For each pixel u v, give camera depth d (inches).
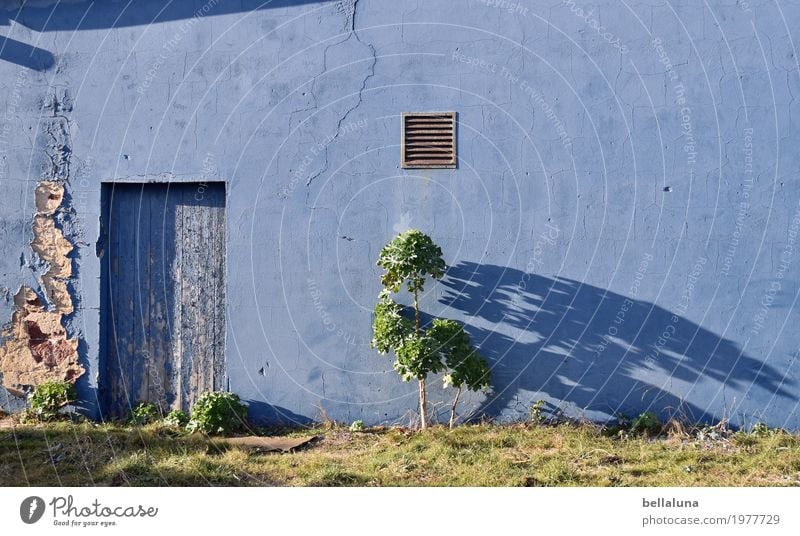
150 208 317.4
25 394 315.6
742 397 294.2
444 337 290.8
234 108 311.0
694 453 267.3
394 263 287.7
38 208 316.5
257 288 309.1
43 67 318.0
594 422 297.4
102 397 314.2
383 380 305.3
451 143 303.7
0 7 318.7
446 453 266.5
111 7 316.8
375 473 251.3
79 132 316.2
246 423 305.0
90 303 313.4
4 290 316.2
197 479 243.8
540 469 253.1
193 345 315.6
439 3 305.4
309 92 308.8
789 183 294.4
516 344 300.8
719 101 297.0
